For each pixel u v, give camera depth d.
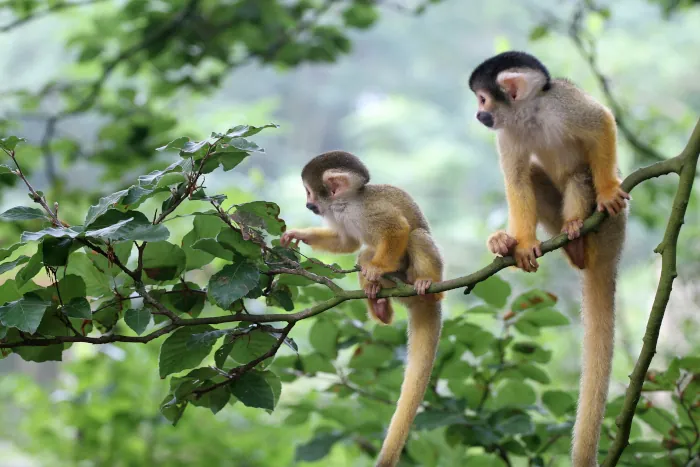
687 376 7.59
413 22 41.06
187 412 12.55
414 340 7.90
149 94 16.22
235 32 15.62
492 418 7.70
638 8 32.47
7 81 37.72
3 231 13.91
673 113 27.73
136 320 5.66
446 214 33.94
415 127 37.09
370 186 8.59
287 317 5.97
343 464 12.98
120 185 15.23
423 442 8.59
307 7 16.56
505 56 8.06
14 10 14.80
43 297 5.80
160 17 15.33
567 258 7.66
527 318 7.82
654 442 7.78
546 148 7.89
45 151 15.38
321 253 8.94
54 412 13.42
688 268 15.58
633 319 18.50
